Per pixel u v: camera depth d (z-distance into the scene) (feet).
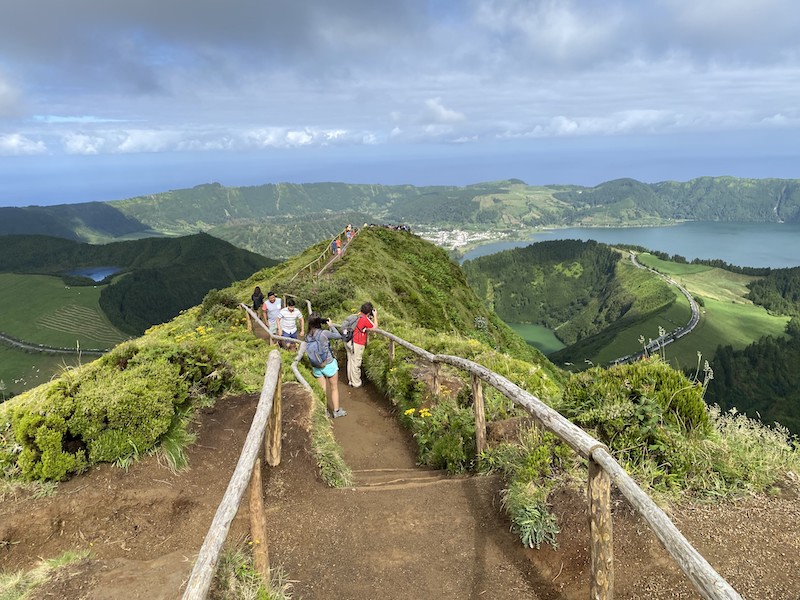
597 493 11.23
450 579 13.56
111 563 11.82
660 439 16.55
